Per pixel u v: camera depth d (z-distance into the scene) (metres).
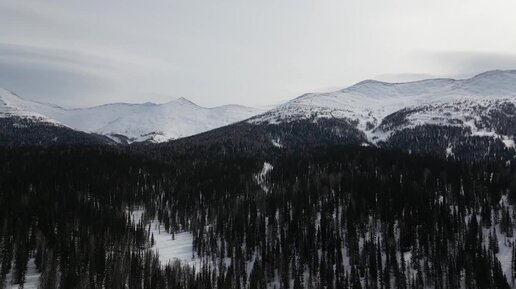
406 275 156.25
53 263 148.75
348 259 170.62
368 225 185.25
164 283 156.00
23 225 170.00
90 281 149.88
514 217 175.12
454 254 158.25
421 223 175.62
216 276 167.88
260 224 192.00
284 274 160.88
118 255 168.50
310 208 199.25
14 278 146.00
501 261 154.88
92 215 195.75
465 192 193.75
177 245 199.00
